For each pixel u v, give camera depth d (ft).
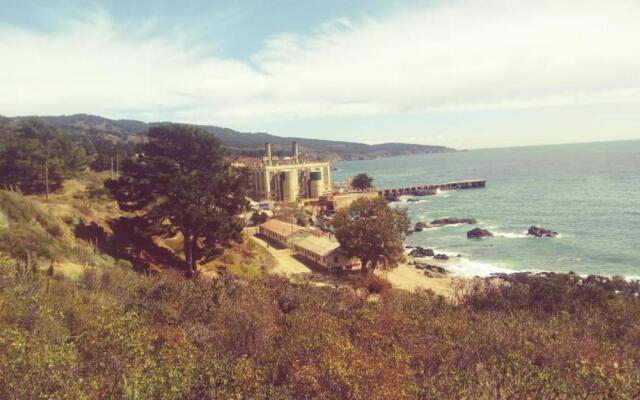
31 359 38.88
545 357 72.74
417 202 506.07
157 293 94.63
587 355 72.49
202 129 155.12
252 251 209.67
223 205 152.05
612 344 82.64
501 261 244.01
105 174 329.11
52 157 229.86
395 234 194.70
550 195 479.00
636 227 298.97
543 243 277.03
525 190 543.80
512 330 86.38
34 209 135.33
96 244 140.97
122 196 147.54
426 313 102.22
